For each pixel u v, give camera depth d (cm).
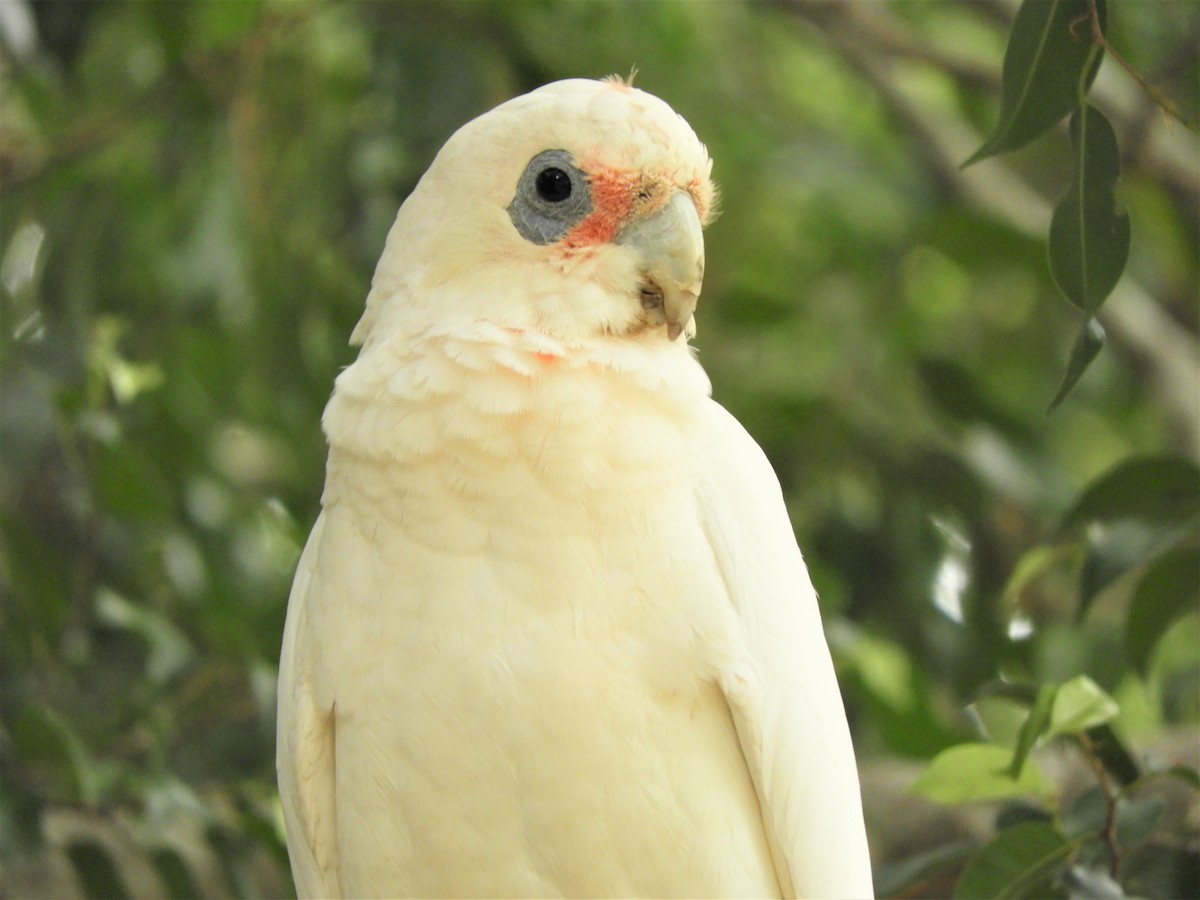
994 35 1617
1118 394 1429
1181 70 1278
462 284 648
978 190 1395
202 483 1055
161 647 939
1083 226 588
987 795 718
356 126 1163
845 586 1161
